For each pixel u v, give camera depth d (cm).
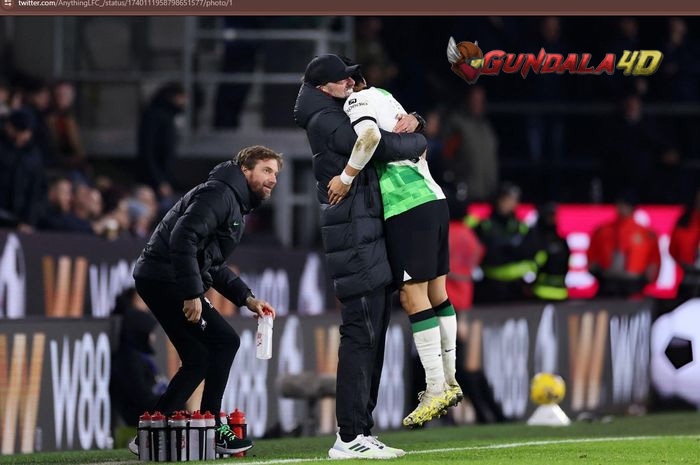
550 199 7369
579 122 7588
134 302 3753
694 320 6097
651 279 6159
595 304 5456
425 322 2531
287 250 5291
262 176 2600
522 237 5644
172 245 2533
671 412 5575
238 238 2622
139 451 2578
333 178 2459
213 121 6322
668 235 6575
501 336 4900
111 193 5041
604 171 7094
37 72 6219
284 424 4134
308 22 6341
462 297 5094
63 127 5497
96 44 6284
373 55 6681
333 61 2500
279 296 5203
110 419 3600
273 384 4094
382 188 2495
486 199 6378
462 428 4353
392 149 2453
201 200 2548
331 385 4088
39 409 3369
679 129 7525
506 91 7312
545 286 5706
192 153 6291
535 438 3550
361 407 2516
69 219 4631
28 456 2941
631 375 5725
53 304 4128
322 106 2492
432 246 2500
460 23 7181
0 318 3269
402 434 4012
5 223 4444
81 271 4253
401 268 2492
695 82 7481
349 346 2503
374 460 2483
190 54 6281
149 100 6250
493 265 5606
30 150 4622
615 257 6116
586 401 5369
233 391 3884
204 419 2569
